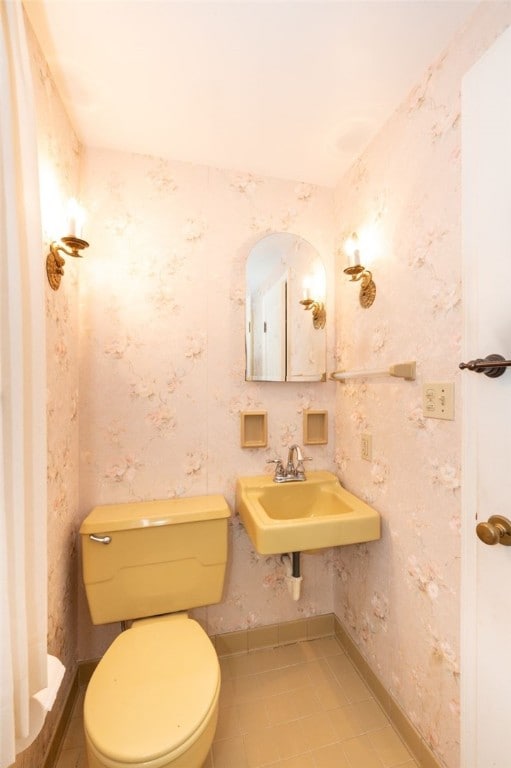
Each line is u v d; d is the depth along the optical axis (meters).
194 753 0.76
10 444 0.62
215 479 1.41
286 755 1.04
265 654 1.44
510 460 0.70
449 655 0.90
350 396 1.42
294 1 0.80
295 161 1.38
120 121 1.17
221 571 1.24
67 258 1.14
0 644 0.57
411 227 1.04
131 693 0.84
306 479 1.44
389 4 0.81
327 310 1.54
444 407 0.91
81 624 1.27
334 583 1.57
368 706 1.20
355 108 1.11
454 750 0.89
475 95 0.78
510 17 0.74
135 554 1.16
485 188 0.76
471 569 0.81
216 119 1.16
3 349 0.61
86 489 1.28
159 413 1.35
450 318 0.89
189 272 1.38
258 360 1.44
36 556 0.70
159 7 0.81
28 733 0.64
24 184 0.67
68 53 0.92
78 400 1.26
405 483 1.07
